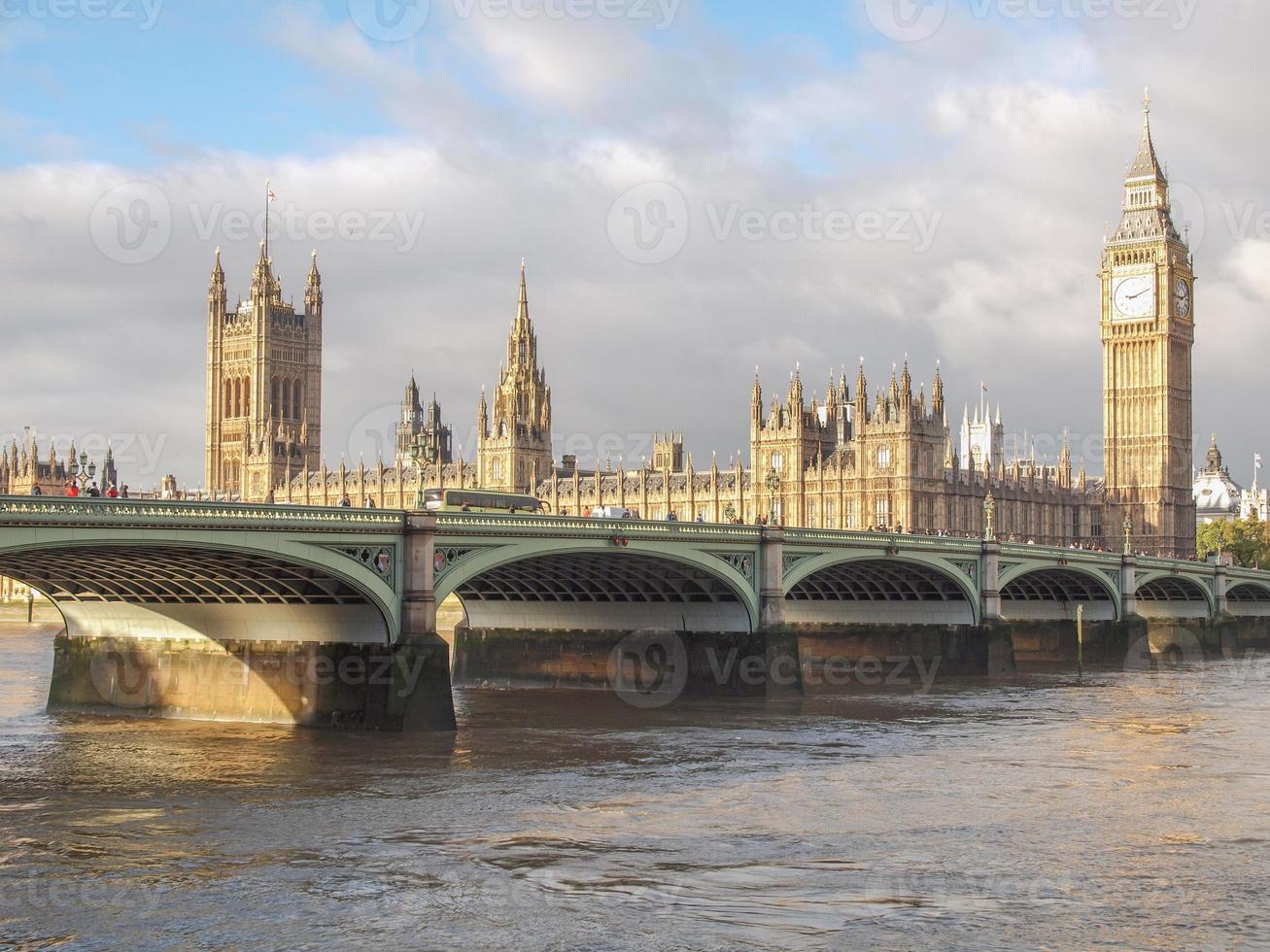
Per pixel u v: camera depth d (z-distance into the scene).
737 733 100.44
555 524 102.69
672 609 126.12
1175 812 72.69
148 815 70.81
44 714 105.69
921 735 99.81
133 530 78.50
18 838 65.69
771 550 122.44
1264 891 57.66
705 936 51.66
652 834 67.12
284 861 61.72
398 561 93.38
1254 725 106.31
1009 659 150.75
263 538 85.06
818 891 57.28
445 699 94.56
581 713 111.62
